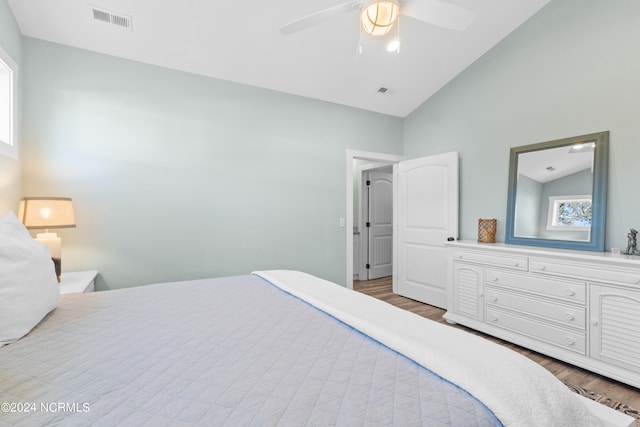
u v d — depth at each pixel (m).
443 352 0.92
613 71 2.29
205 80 2.88
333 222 3.59
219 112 2.95
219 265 2.96
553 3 2.63
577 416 0.80
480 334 2.80
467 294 2.91
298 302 1.51
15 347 1.00
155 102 2.67
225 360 0.93
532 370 0.87
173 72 2.74
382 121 3.97
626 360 1.90
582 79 2.46
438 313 3.36
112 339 1.07
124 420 0.65
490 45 3.08
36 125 2.27
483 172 3.21
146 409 0.69
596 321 2.04
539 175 2.71
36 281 1.18
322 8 2.34
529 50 2.80
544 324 2.32
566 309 2.19
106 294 1.63
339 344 1.04
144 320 1.26
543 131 2.71
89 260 2.45
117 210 2.53
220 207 2.95
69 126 2.37
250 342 1.05
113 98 2.52
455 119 3.49
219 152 2.95
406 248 3.98
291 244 3.34
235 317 1.30
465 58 3.21
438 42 2.92
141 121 2.62
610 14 2.30
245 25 2.44
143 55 2.57
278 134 3.25
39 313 1.16
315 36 2.63
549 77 2.67
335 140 3.61
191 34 2.45
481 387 0.75
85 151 2.42
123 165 2.55
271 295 1.63
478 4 2.59
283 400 0.72
